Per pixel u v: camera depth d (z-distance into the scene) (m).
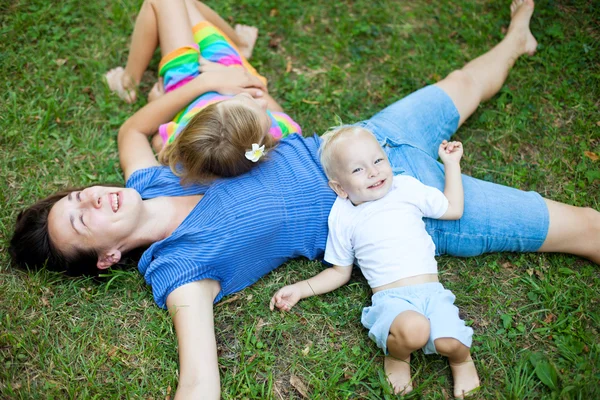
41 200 2.83
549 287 2.73
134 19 3.88
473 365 2.45
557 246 2.77
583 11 3.75
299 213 2.71
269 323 2.70
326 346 2.64
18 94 3.49
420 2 4.00
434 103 3.09
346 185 2.60
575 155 3.21
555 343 2.56
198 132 2.67
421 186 2.66
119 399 2.45
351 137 2.58
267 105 3.05
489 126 3.37
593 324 2.61
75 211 2.65
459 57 3.70
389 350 2.41
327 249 2.73
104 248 2.68
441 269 2.87
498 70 3.34
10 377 2.49
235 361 2.58
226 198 2.68
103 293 2.79
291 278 2.88
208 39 3.34
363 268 2.62
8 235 2.93
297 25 3.93
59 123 3.44
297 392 2.51
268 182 2.73
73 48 3.73
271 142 2.85
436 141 3.08
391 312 2.37
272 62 3.77
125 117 3.48
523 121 3.37
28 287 2.76
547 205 2.74
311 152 2.88
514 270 2.85
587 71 3.52
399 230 2.53
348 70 3.70
